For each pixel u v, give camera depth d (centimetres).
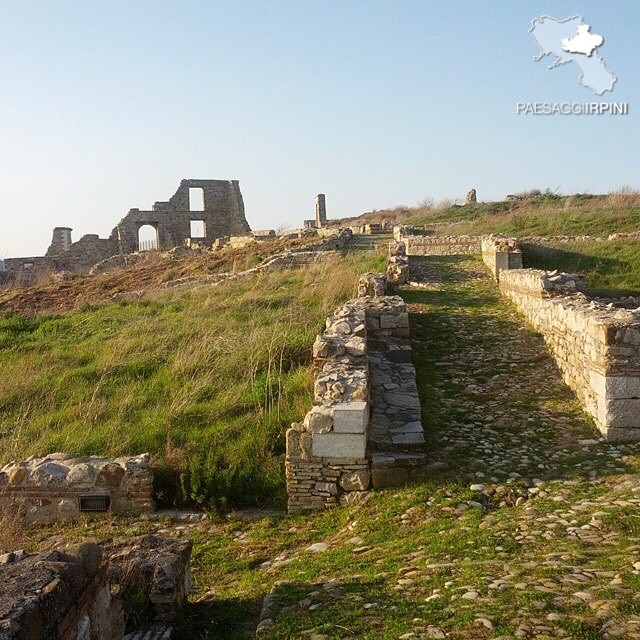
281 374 1055
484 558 472
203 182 5594
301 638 380
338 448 695
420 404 877
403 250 1961
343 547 575
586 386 847
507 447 753
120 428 931
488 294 1537
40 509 750
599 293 1677
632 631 331
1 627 262
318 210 5116
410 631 361
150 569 471
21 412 1063
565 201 3769
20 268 4903
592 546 471
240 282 2145
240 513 725
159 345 1327
